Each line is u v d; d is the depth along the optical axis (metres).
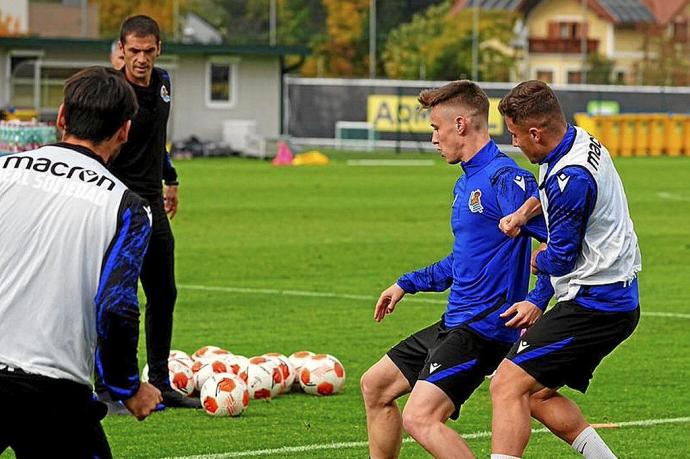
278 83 109.12
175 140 106.25
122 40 21.70
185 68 106.19
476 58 136.12
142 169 21.91
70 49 102.25
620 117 109.75
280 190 71.31
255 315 32.34
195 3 182.62
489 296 15.82
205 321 31.36
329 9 161.00
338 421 21.30
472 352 15.69
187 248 46.25
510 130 15.78
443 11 158.25
